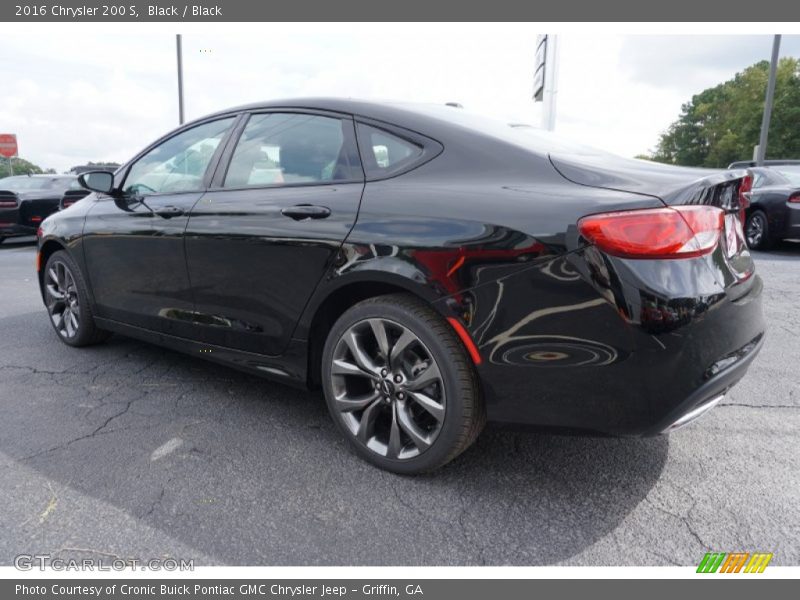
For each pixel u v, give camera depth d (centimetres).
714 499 228
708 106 7606
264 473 246
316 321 263
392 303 234
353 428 255
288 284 264
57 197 1123
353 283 244
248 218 278
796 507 223
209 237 294
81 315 399
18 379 354
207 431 285
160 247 324
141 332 358
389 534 208
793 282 662
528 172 223
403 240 226
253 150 298
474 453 264
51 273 422
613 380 195
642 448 268
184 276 314
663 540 205
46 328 475
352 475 245
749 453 264
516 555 198
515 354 208
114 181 373
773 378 358
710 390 196
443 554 198
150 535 206
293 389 342
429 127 250
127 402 320
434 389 232
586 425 205
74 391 336
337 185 258
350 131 266
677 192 196
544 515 219
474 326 212
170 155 345
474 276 211
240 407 314
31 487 234
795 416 303
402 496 230
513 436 280
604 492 233
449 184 231
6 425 290
